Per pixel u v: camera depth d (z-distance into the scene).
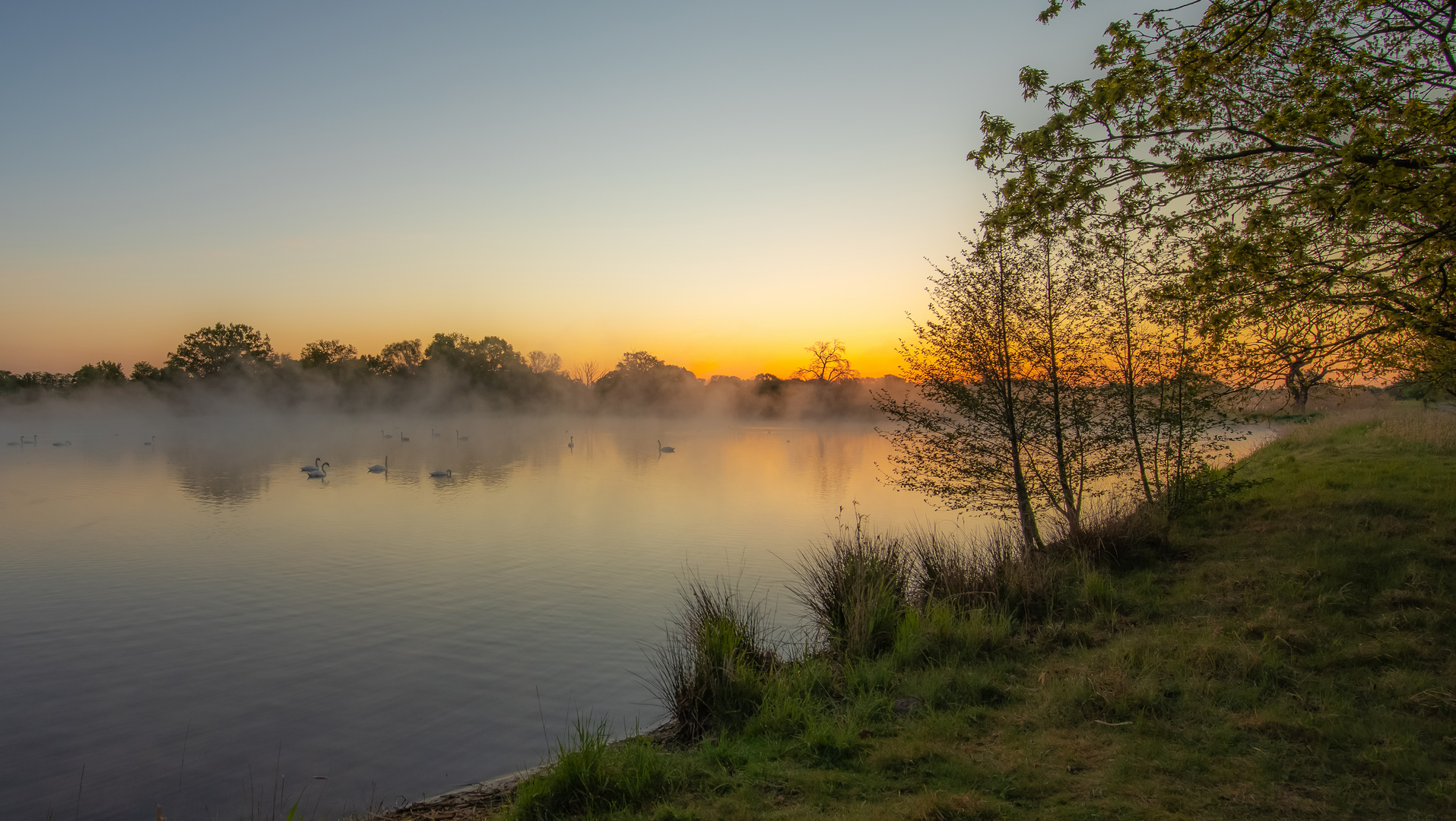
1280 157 8.26
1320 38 8.17
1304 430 27.84
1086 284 13.57
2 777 8.88
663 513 29.56
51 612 15.78
